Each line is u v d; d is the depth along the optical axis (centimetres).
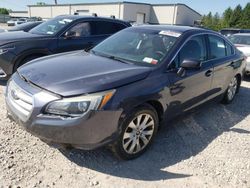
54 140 295
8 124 397
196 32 448
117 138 314
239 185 315
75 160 330
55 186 286
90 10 4228
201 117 505
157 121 368
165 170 331
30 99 300
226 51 538
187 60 379
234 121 502
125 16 3841
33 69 348
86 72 333
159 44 408
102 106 293
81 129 289
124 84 317
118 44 441
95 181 299
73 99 287
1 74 584
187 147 389
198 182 314
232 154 380
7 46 575
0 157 319
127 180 306
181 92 394
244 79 864
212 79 473
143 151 359
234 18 4253
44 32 679
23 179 290
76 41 681
